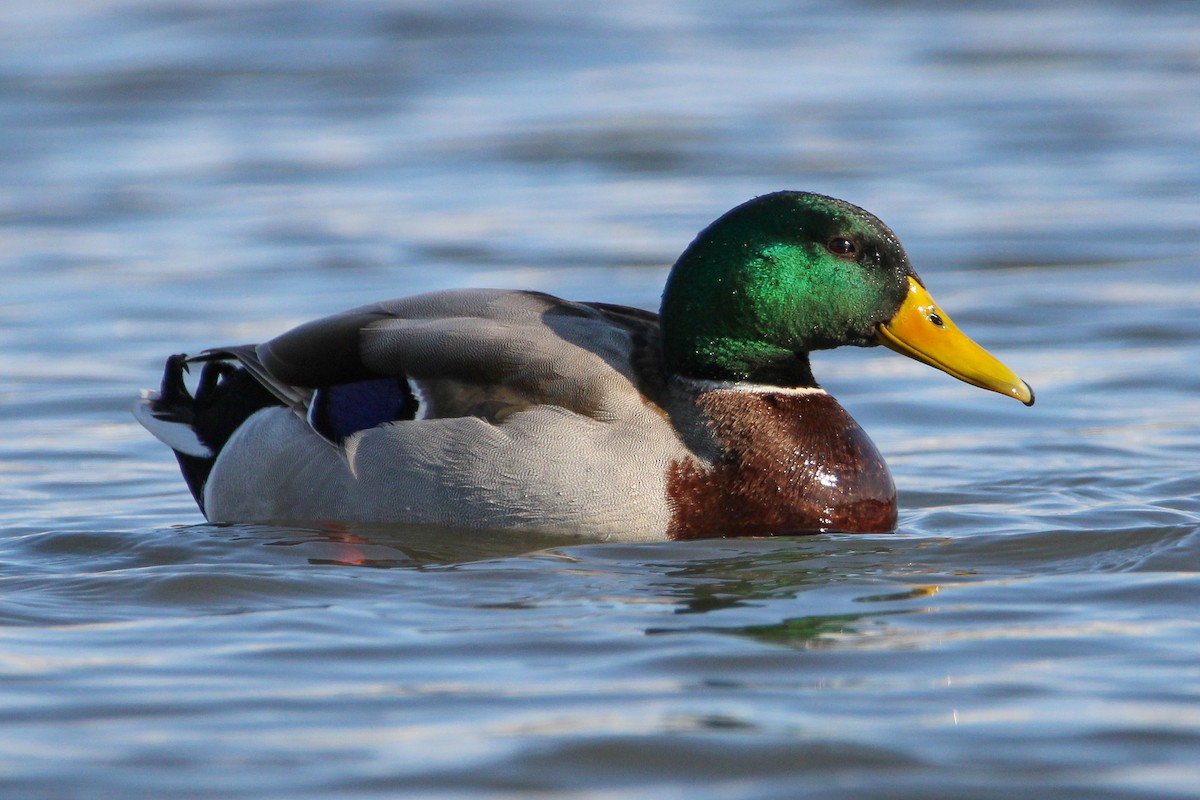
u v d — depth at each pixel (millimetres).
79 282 21281
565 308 12273
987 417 15750
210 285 21000
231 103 32312
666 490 11438
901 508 12727
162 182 26766
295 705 8047
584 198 25641
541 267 21766
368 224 24172
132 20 38969
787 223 11969
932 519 12242
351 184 26625
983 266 21797
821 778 7199
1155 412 15656
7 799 6992
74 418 15891
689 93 32719
